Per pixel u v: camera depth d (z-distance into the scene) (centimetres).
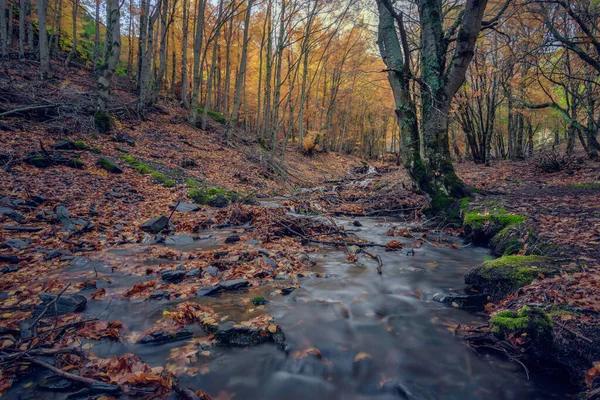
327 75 3800
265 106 2758
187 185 1220
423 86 933
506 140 4769
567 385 285
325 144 3916
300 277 544
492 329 343
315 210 1126
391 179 1917
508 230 663
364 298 464
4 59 1908
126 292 454
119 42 1445
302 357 324
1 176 848
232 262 588
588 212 677
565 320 314
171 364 307
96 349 323
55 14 2475
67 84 1822
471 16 810
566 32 1147
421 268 598
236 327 360
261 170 1859
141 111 1938
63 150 1134
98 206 863
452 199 946
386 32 1002
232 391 280
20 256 545
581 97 1227
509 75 1611
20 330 340
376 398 279
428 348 343
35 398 257
